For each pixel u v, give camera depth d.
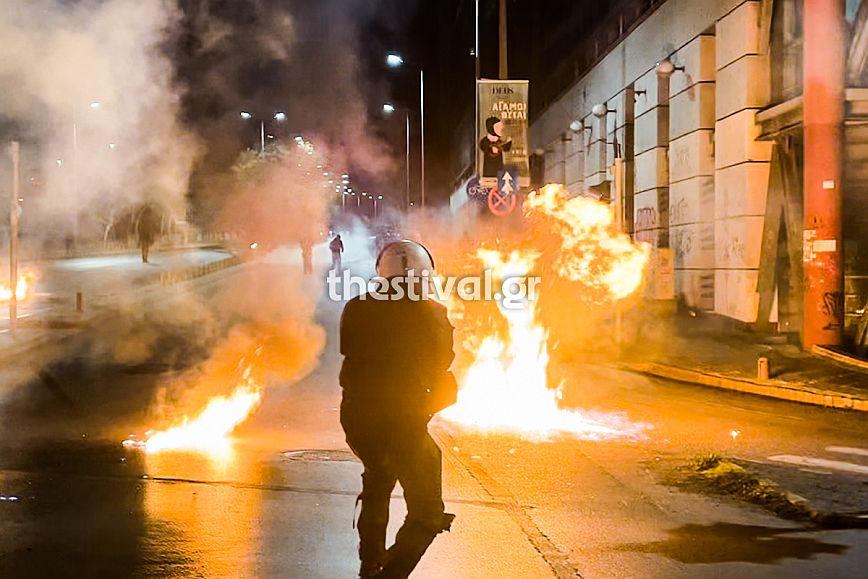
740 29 23.83
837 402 14.20
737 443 11.49
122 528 7.51
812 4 18.84
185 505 8.21
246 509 8.12
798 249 22.02
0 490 8.63
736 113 24.25
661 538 7.56
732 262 24.72
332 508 8.21
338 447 10.80
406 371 6.36
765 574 6.68
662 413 13.61
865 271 21.06
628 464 10.29
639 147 32.03
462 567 6.78
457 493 8.95
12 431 11.52
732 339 22.09
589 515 8.24
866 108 19.17
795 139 22.28
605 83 36.34
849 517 7.97
